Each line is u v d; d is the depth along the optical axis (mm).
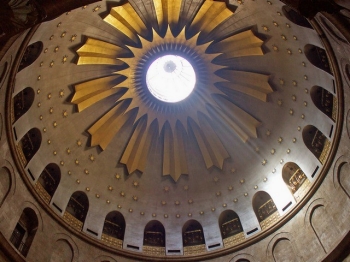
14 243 16297
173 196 24250
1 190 16281
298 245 18719
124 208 23172
